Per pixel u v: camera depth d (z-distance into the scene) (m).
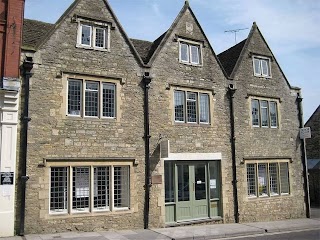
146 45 17.03
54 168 11.95
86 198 12.38
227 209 15.34
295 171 18.14
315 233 13.50
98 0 13.55
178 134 14.54
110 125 13.07
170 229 13.14
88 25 13.27
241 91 16.78
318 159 23.52
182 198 14.50
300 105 19.00
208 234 12.30
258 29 18.38
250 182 16.50
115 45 13.66
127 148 13.30
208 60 16.02
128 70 13.78
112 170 12.88
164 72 14.62
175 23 15.35
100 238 11.00
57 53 12.40
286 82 18.72
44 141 11.76
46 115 11.91
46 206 11.51
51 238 10.70
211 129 15.48
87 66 12.91
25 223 11.12
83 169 12.45
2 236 10.70
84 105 12.68
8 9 11.80
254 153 16.66
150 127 13.90
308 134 18.14
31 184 11.36
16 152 11.27
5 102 11.26
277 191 17.33
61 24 12.64
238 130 16.33
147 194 13.39
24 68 11.76
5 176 10.97
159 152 13.92
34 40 13.12
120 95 13.45
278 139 17.72
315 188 23.02
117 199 13.04
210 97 15.73
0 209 10.79
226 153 15.74
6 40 11.59
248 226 14.38
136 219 13.09
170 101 14.55
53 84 12.17
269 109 17.70
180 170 14.64
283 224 15.22
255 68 17.73
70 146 12.19
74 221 11.92
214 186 15.43
